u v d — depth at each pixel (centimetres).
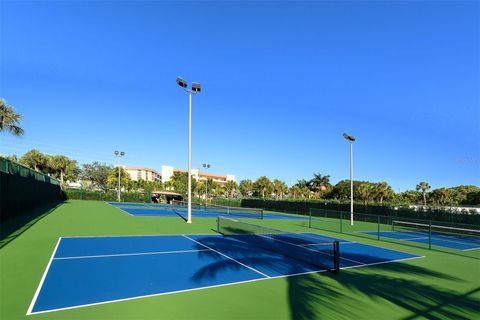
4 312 600
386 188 7300
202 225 2180
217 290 779
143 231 1739
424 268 1166
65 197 5184
